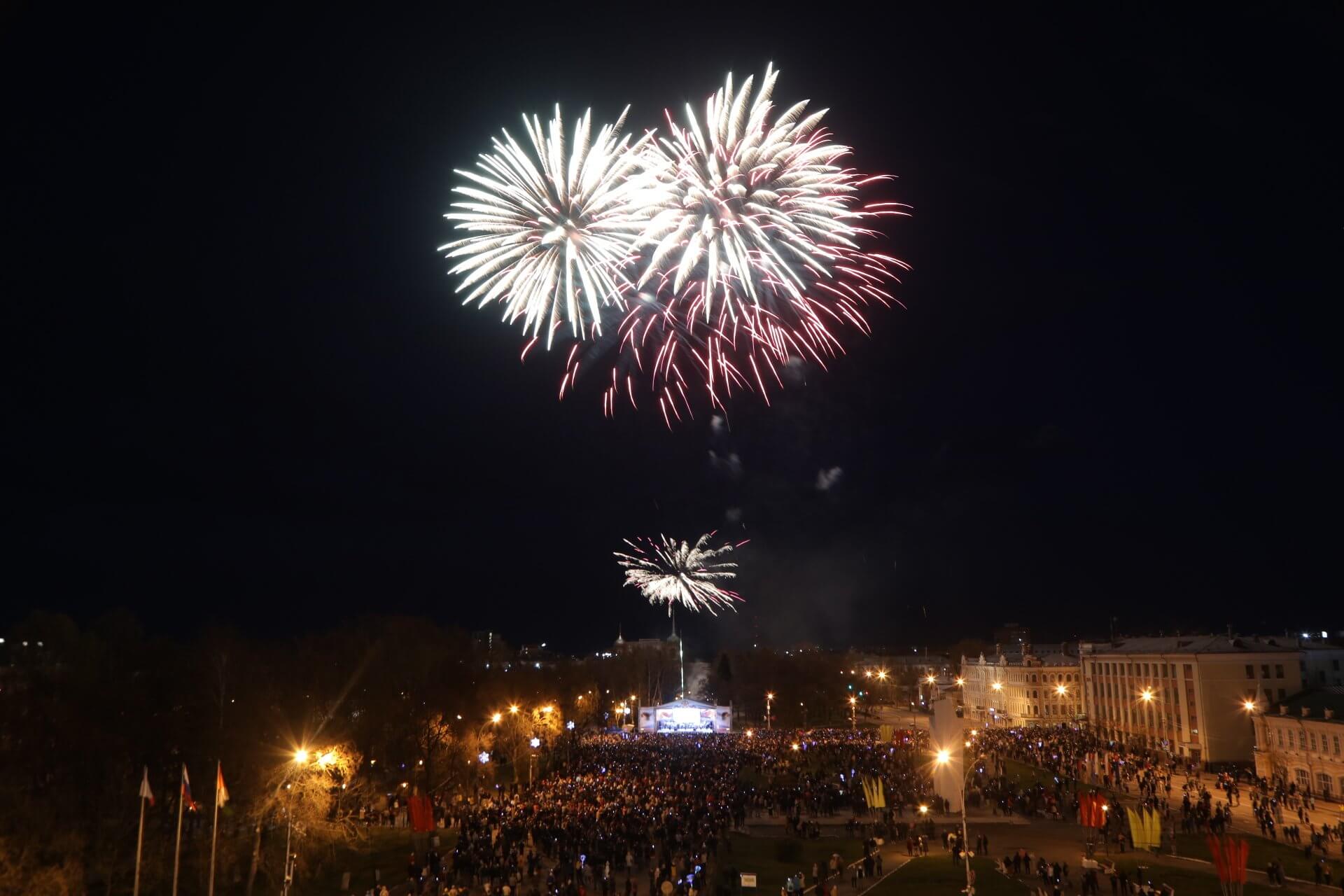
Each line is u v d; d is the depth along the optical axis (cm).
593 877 5681
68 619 7088
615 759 12556
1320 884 5394
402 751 9006
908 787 9425
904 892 5522
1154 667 13175
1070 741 13138
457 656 12262
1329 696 9538
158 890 5291
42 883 4406
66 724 5038
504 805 8562
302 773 5734
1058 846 6862
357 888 6034
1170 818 7388
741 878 5325
